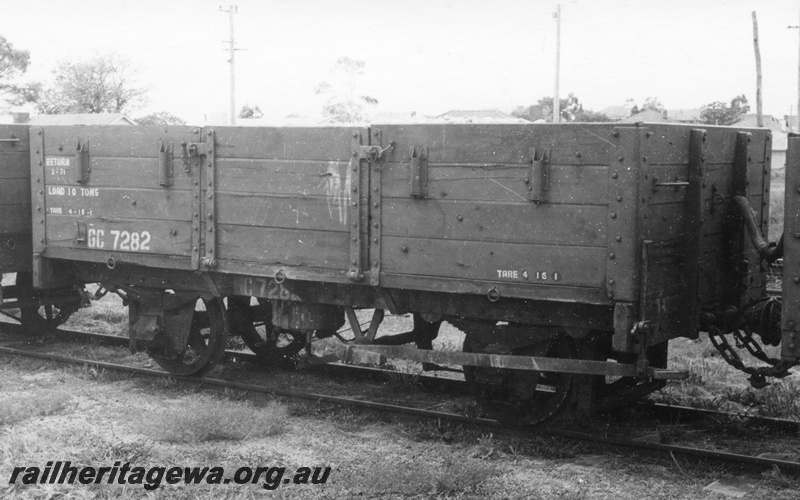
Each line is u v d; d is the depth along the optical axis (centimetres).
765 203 792
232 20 4728
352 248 728
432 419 743
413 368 931
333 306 822
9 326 1163
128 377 909
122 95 4941
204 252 813
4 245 1006
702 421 738
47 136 913
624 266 616
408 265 706
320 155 742
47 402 792
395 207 708
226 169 793
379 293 747
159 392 861
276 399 822
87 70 4884
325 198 742
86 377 911
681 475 624
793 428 707
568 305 666
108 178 870
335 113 4019
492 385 721
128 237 860
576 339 688
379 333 1133
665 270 656
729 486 605
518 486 604
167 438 704
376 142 711
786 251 611
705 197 695
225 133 791
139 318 900
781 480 602
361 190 721
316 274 752
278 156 764
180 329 879
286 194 762
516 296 662
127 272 911
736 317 704
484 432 717
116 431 732
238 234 793
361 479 605
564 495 584
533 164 643
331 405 796
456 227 682
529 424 706
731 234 739
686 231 678
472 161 672
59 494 588
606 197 623
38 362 970
